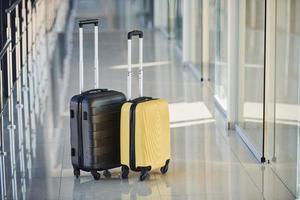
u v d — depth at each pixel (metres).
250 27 8.27
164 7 16.66
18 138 8.64
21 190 6.94
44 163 7.73
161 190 6.91
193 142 8.52
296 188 6.75
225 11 9.72
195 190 6.91
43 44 14.90
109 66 12.80
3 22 11.37
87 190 6.92
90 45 14.95
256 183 7.11
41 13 15.44
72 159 7.23
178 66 12.95
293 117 6.84
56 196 6.78
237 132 8.87
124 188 6.96
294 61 6.74
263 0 7.66
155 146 7.13
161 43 15.55
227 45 9.42
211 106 10.14
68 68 12.50
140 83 7.33
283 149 7.14
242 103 8.76
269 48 7.50
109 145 7.16
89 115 7.03
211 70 11.06
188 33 12.72
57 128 9.02
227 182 7.14
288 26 6.87
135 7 18.69
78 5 19.47
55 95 10.63
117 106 7.16
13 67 11.36
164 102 7.20
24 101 10.34
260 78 7.86
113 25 17.80
